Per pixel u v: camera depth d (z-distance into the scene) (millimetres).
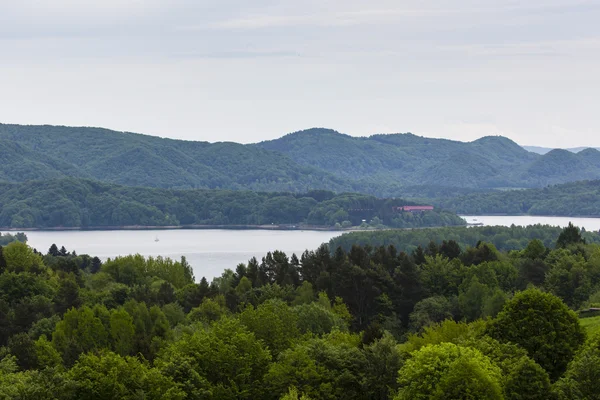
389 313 191375
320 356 110938
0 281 194125
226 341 114562
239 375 108812
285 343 126875
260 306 140375
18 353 126562
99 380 100625
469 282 199250
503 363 101312
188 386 102438
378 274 198875
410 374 96000
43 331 156250
